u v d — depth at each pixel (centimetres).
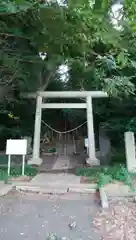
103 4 161
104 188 487
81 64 375
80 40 238
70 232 305
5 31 293
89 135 868
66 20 198
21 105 1188
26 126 1240
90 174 614
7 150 630
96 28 196
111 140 1080
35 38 261
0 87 769
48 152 1151
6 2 209
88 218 353
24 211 384
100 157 927
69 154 1109
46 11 194
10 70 595
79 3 167
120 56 238
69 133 1544
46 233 302
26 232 305
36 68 582
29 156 943
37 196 469
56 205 415
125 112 1016
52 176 610
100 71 495
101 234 299
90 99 902
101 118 1147
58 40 245
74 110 1431
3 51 453
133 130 866
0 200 439
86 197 462
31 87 838
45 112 1494
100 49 273
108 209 390
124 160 835
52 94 902
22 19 245
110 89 606
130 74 693
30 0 204
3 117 1270
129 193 460
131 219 347
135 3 167
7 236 293
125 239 284
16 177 588
